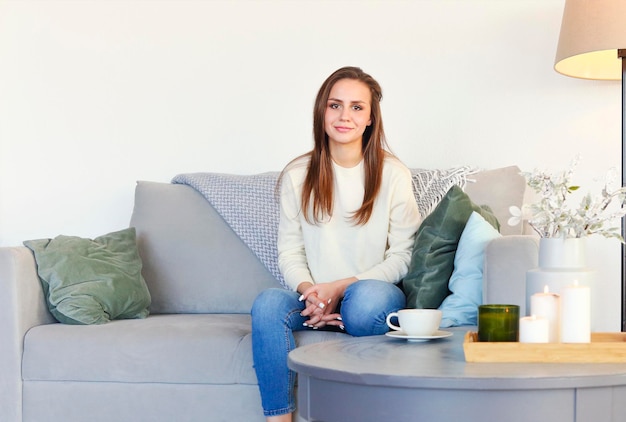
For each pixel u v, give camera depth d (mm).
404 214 2422
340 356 1605
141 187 2977
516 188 2697
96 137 3275
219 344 2244
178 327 2336
